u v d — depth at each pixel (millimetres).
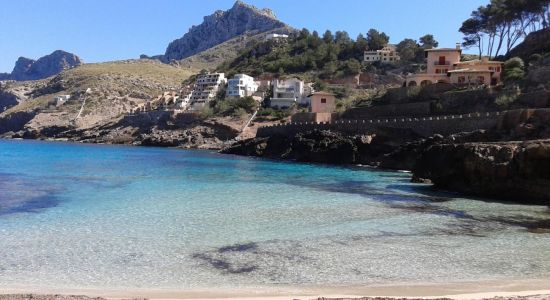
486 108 92438
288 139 118875
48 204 40219
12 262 23375
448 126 85000
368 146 97188
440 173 54594
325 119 123250
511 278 21625
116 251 25500
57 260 23828
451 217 36406
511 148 48688
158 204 40594
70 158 104125
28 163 87938
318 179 64188
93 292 19359
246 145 128875
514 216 37344
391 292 19578
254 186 54594
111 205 39906
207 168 81250
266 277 21547
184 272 22219
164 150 150125
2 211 36688
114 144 196750
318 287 20219
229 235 29234
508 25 137125
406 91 114562
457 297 18438
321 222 33562
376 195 48375
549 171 45438
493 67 113562
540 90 85812
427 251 26094
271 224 32625
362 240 28406
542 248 26938
